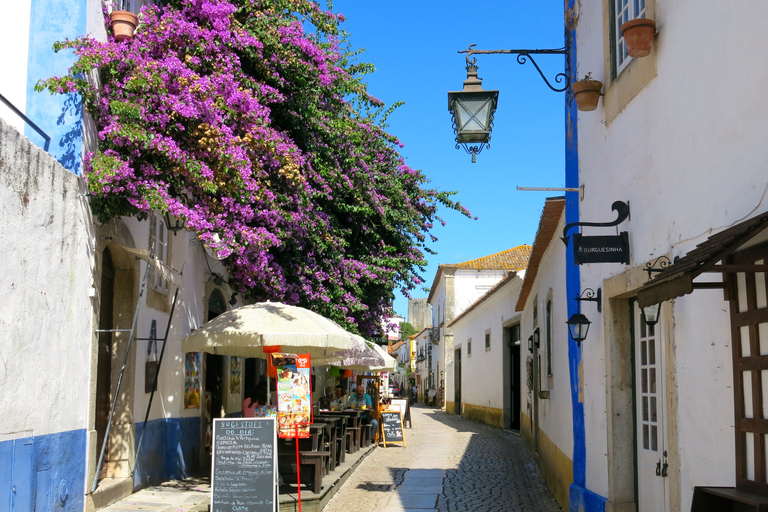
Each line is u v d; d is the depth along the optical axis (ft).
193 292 38.52
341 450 46.26
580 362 28.94
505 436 72.90
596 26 26.43
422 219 53.78
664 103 19.31
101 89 25.99
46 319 22.12
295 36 33.94
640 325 22.95
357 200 47.06
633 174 21.84
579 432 29.17
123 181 24.95
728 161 15.61
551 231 38.40
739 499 13.14
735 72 15.29
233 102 28.45
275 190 36.47
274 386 45.85
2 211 19.51
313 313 33.42
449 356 136.77
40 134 24.62
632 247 21.85
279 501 30.07
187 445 37.52
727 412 15.44
